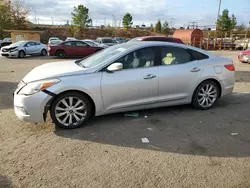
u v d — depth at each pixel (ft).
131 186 8.54
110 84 13.55
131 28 239.71
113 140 12.03
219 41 111.14
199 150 11.12
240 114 15.93
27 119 12.60
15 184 8.57
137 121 14.46
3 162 9.94
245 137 12.52
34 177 8.98
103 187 8.47
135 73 14.12
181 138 12.32
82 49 59.16
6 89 22.62
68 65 15.08
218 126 13.89
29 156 10.43
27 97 12.35
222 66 16.75
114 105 13.99
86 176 9.09
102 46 61.52
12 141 11.80
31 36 84.79
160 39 35.65
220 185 8.66
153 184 8.66
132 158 10.38
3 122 14.08
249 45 111.24
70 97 13.00
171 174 9.27
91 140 12.01
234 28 174.19
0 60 51.78
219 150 11.14
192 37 110.42
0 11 139.54
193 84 15.84
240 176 9.21
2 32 140.05
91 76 13.28
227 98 19.88
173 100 15.55
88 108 13.51
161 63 14.98
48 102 12.58
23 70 35.96
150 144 11.65
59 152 10.80
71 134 12.66
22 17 151.23
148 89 14.53
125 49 14.48
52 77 12.80
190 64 15.76
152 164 9.93
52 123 13.99
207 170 9.57
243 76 31.32
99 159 10.28
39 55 64.90
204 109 16.71
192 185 8.64
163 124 14.08
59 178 8.95
